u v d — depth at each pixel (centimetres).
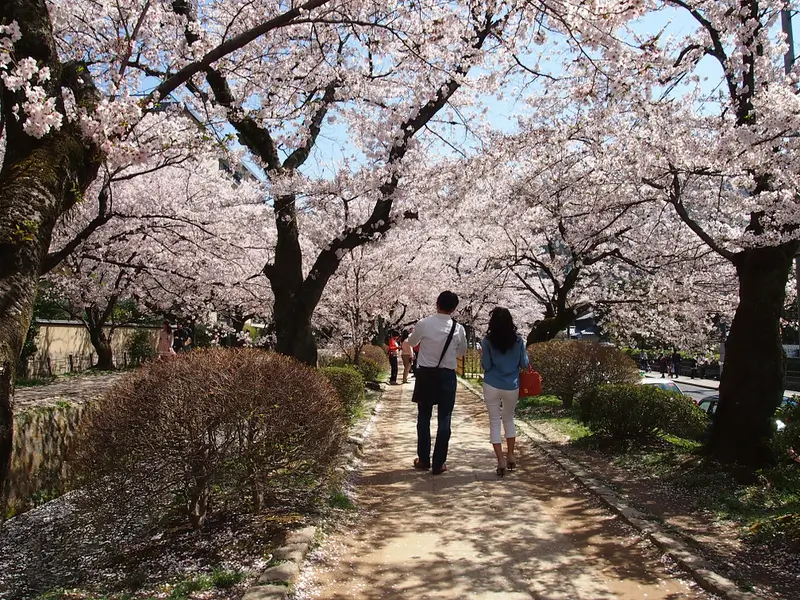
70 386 1159
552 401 1295
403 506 525
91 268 1376
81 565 452
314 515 474
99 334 1881
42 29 418
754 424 631
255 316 1892
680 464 652
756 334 640
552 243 1644
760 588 347
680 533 441
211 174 1294
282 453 448
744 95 671
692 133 712
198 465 422
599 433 796
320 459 476
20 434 616
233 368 441
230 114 790
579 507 520
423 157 946
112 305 1823
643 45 578
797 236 601
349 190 879
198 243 1095
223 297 1566
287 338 870
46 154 376
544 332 1516
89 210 1120
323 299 1599
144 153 424
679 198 737
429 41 740
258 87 814
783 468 548
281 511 484
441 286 2041
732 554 401
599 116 775
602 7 515
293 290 876
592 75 685
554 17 545
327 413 480
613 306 1641
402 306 2402
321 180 877
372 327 1908
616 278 1636
